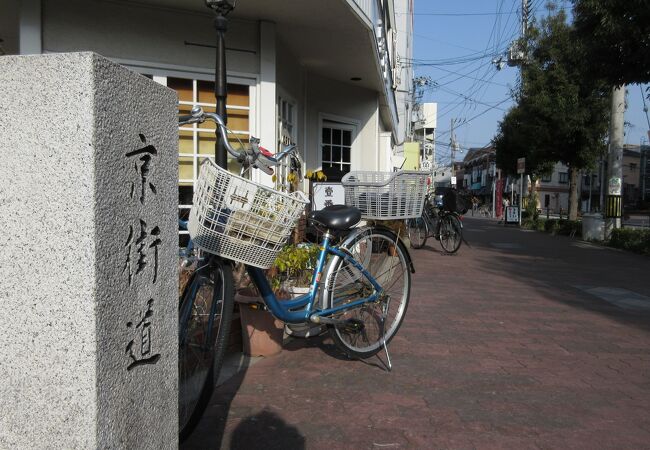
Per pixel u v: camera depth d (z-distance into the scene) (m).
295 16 6.44
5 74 1.36
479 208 50.22
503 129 23.47
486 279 7.54
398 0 26.41
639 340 4.61
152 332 1.62
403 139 27.22
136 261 1.53
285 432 2.78
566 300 6.22
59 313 1.34
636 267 9.09
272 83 6.68
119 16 6.02
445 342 4.42
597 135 16.48
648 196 57.72
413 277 7.57
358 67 8.85
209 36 6.41
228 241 2.58
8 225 1.36
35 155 1.35
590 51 8.45
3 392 1.38
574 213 18.05
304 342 4.34
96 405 1.34
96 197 1.33
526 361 3.98
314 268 3.66
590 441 2.73
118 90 1.43
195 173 6.40
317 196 7.21
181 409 2.65
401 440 2.71
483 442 2.70
